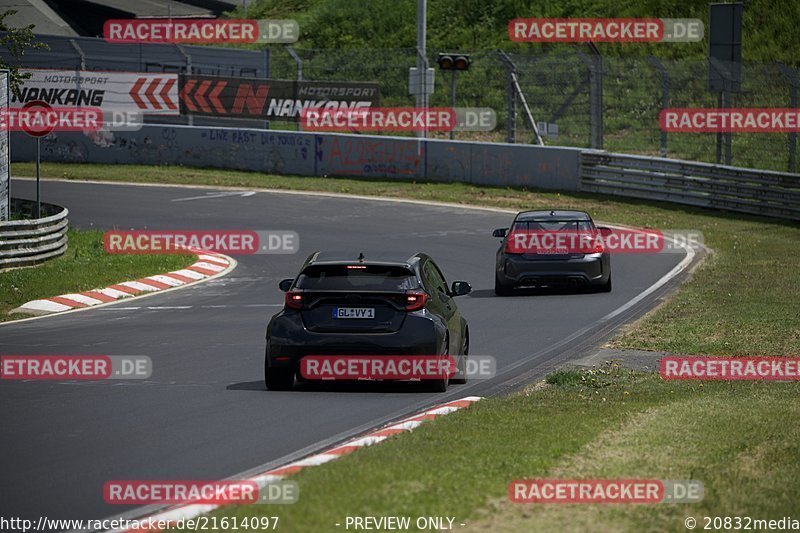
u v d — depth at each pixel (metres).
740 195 127.69
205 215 120.75
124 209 123.69
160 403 42.00
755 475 27.91
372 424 37.88
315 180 149.12
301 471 27.86
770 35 181.75
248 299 77.94
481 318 68.69
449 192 139.88
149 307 74.50
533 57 166.38
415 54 195.12
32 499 27.95
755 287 78.12
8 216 91.19
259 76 170.88
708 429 34.16
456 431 33.47
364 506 24.23
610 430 34.03
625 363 53.00
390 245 103.44
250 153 156.12
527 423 35.25
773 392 43.62
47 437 35.75
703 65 168.88
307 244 104.69
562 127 165.62
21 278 80.38
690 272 88.94
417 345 43.59
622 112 166.38
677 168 132.75
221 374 49.47
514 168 144.00
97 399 42.91
